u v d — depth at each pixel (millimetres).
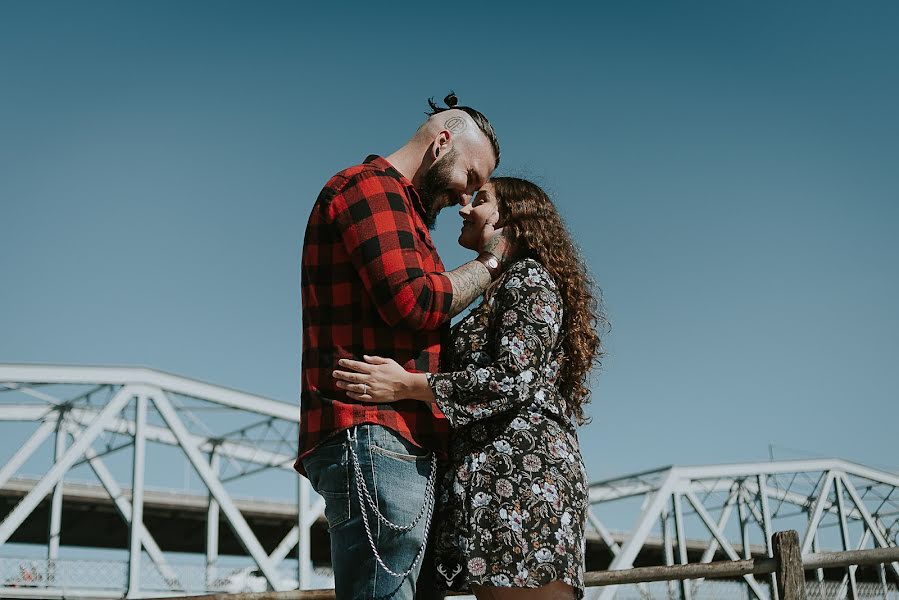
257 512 47281
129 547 29797
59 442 33875
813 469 45938
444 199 3648
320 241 3326
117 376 30875
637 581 5051
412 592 3201
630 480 42812
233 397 34531
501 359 3299
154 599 29672
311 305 3336
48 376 29625
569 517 3320
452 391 3203
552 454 3367
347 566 3164
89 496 43188
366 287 3189
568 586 3273
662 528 41594
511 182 3852
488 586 3268
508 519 3258
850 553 4977
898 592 49375
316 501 36406
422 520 3205
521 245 3723
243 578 33812
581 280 3719
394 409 3199
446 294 3250
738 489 45969
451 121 3629
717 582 39656
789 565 4914
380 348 3256
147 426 37344
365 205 3242
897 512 51625
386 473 3131
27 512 27641
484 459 3334
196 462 31500
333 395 3209
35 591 28312
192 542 51625
